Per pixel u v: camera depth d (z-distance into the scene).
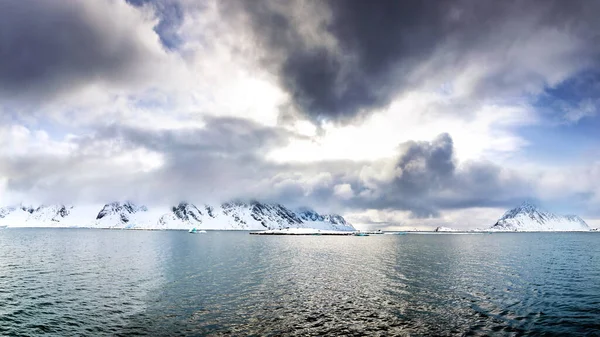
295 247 145.00
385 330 32.91
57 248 128.12
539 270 71.19
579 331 32.62
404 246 154.12
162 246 146.62
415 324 34.62
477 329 33.22
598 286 53.34
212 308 40.47
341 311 39.16
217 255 104.88
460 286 53.41
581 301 43.56
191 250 125.06
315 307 40.91
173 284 54.78
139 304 42.25
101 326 34.19
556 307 40.69
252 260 90.38
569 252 120.06
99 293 48.22
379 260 91.31
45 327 33.88
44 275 63.16
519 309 39.94
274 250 127.06
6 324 34.72
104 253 109.00
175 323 35.00
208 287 52.56
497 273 67.06
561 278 60.78
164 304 42.25
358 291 49.75
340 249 133.38
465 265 80.00
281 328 33.47
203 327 33.75
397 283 56.09
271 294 47.75
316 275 64.38
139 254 106.56
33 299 44.62
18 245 141.75
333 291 49.78
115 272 67.19
